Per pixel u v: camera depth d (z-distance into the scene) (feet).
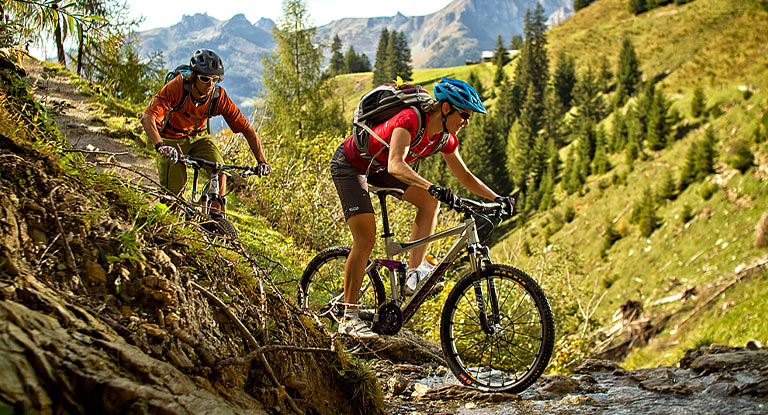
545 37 474.49
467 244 11.68
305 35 107.14
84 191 8.11
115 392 5.81
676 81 333.42
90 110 36.55
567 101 444.96
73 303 6.64
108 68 46.96
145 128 13.88
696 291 156.46
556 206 284.82
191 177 24.48
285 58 107.04
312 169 34.32
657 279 184.65
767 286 138.00
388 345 15.14
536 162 342.44
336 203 33.22
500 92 498.28
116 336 6.59
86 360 5.95
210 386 7.09
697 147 229.86
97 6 38.45
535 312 11.20
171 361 6.94
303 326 9.39
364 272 12.55
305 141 35.86
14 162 7.48
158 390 6.22
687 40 382.83
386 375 13.35
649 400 10.91
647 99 290.56
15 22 11.64
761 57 296.92
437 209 13.14
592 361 14.46
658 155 259.60
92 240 7.38
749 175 195.83
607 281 201.36
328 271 14.88
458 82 11.44
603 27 512.63
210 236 9.50
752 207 184.24
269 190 32.68
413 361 15.21
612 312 184.96
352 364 10.05
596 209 256.52
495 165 332.39
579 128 369.50
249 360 7.95
